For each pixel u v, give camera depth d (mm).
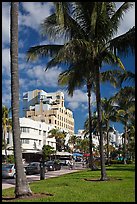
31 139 83000
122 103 47219
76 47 17469
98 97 20109
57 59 17438
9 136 68000
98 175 23234
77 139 120062
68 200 10977
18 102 12133
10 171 27547
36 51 18953
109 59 19844
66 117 137375
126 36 18109
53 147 90938
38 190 13938
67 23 18031
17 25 12430
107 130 50812
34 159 82500
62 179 20766
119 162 52750
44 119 121875
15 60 12234
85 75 21125
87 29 19125
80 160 93438
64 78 24047
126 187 14844
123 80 27609
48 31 17734
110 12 19141
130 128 59438
